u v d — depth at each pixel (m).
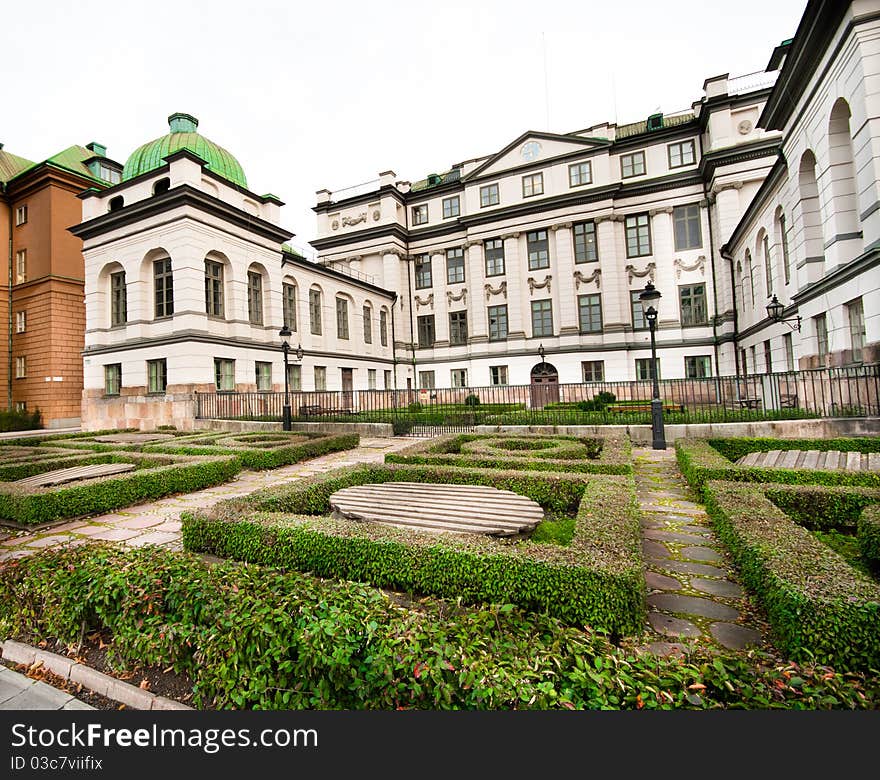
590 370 29.44
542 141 31.27
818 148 12.38
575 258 30.42
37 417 25.59
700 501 6.35
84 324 27.00
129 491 7.05
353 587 2.83
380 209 35.19
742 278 23.56
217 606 2.63
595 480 5.55
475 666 2.02
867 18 10.22
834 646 2.40
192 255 19.17
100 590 2.95
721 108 26.48
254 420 17.45
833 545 4.30
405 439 14.94
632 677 1.96
